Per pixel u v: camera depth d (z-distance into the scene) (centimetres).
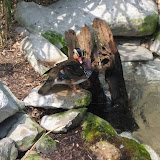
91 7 360
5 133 241
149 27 366
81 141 253
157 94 319
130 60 356
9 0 373
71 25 346
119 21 356
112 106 300
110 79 292
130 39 380
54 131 255
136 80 335
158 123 291
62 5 367
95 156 240
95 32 298
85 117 271
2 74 301
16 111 242
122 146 243
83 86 291
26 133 238
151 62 359
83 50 301
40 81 298
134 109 304
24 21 352
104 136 251
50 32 340
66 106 267
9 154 227
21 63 316
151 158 245
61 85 284
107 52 288
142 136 276
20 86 291
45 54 312
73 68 263
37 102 266
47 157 240
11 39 341
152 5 371
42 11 357
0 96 231
